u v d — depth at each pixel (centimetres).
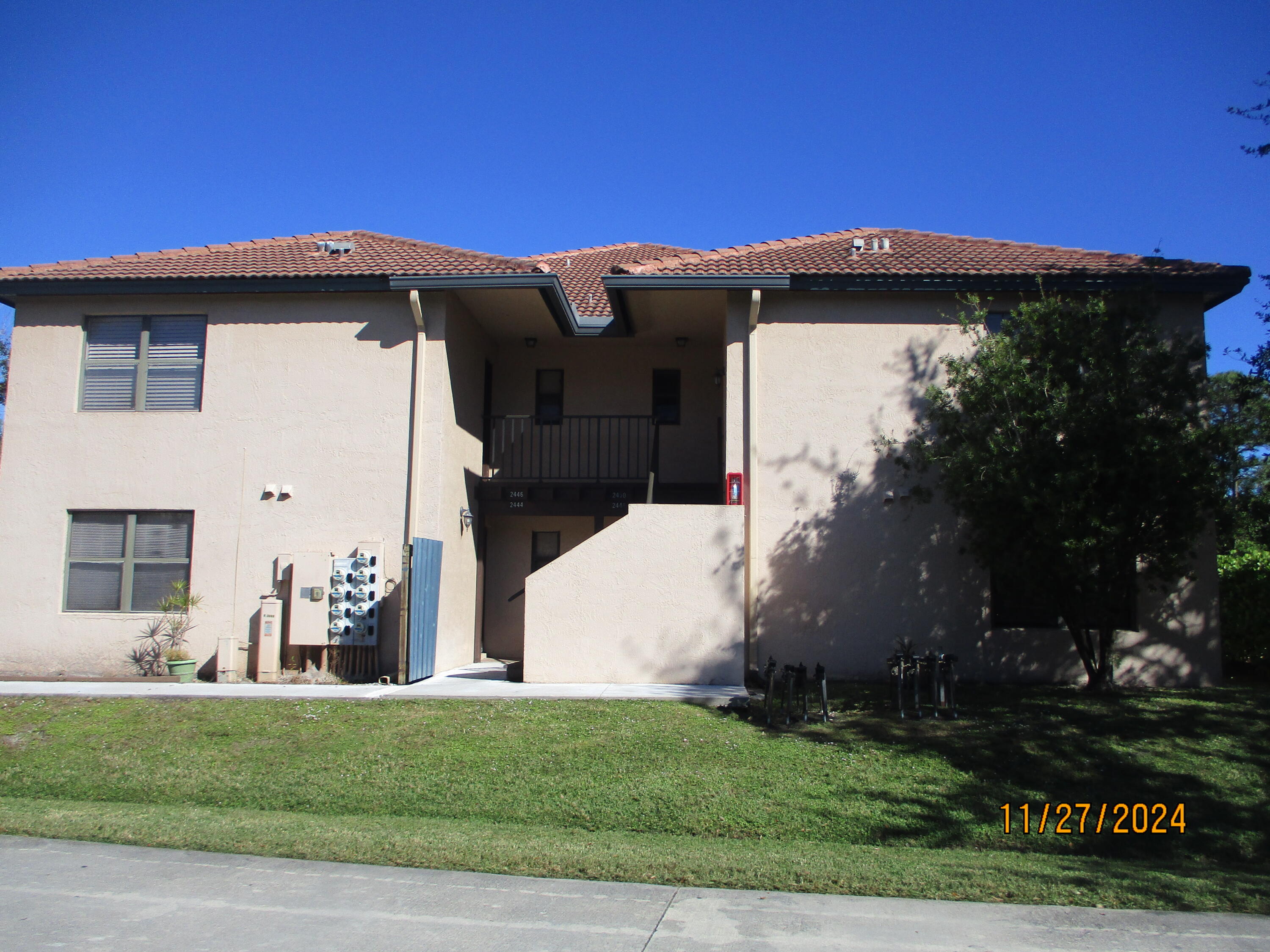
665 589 1178
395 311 1356
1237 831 772
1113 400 1015
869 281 1291
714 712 1038
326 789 843
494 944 498
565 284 1691
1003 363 1070
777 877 618
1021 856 714
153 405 1380
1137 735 970
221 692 1134
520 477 1609
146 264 1420
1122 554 1057
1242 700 1123
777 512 1291
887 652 1266
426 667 1255
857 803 801
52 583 1346
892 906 572
